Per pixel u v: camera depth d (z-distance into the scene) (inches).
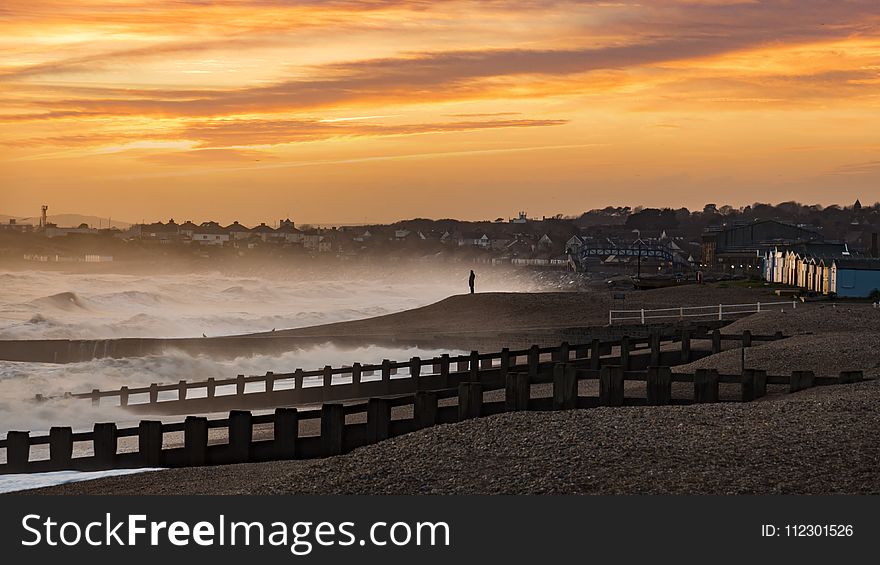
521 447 826.2
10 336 2704.2
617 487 722.8
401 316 2812.5
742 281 4483.3
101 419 1439.5
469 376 1524.4
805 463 756.6
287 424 1018.7
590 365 1579.7
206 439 1019.3
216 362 2018.9
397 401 1014.4
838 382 1108.5
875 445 792.9
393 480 776.3
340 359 2103.8
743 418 908.6
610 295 3065.9
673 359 1641.2
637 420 912.3
